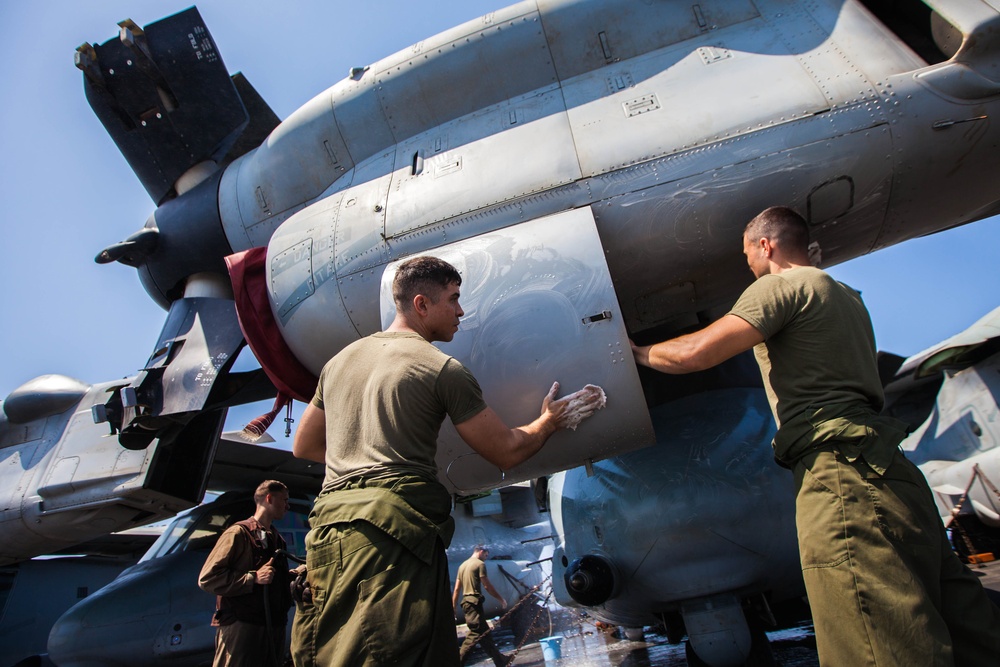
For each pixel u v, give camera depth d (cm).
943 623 116
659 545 288
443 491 128
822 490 130
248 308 304
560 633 684
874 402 140
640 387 210
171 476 459
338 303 272
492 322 224
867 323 152
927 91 220
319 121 311
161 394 341
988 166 232
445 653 114
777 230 164
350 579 113
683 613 290
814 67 235
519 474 233
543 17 273
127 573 556
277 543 283
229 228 350
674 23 265
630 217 237
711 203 231
